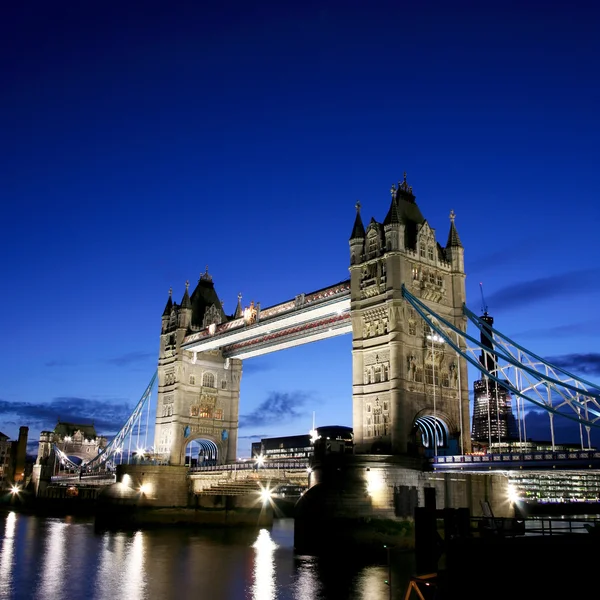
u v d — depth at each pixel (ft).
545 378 225.76
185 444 369.30
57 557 217.77
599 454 189.57
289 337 336.08
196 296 404.57
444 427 262.88
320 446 242.17
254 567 193.77
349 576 177.47
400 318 249.75
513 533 109.50
